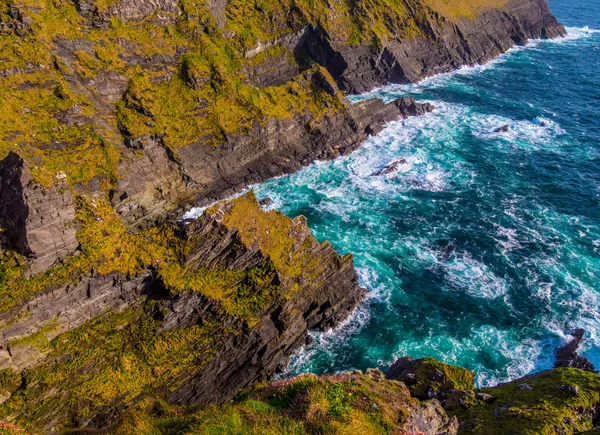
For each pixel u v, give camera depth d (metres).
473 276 43.81
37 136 41.69
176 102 53.69
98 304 31.31
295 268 36.69
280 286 35.22
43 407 27.09
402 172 60.00
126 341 31.11
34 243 28.91
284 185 57.16
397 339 38.00
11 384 26.84
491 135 69.31
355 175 59.41
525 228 50.00
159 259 33.19
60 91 44.09
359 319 39.88
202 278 33.75
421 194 56.00
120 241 33.03
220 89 56.50
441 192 56.38
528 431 20.17
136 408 28.00
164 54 55.25
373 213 52.62
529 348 36.78
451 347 37.06
